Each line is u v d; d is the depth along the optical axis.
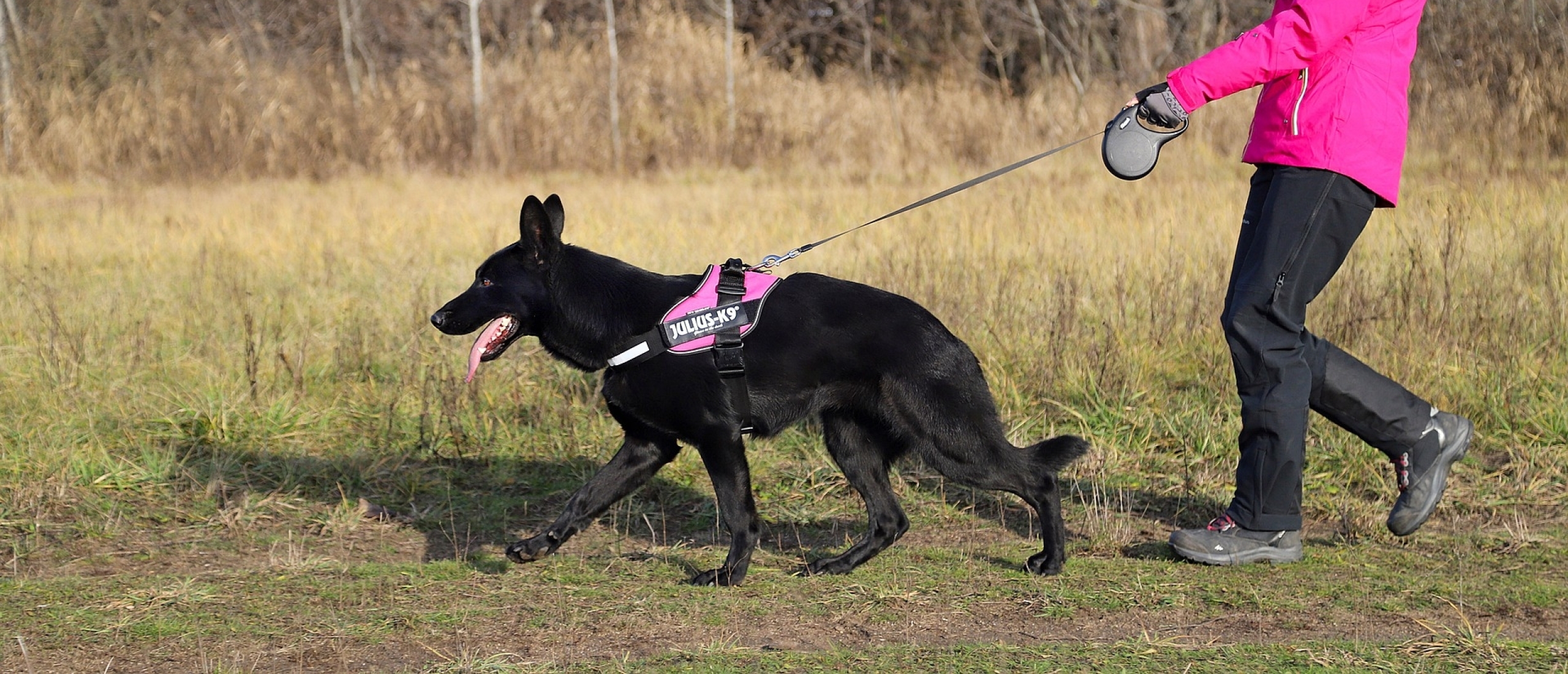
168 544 4.40
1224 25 18.73
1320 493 4.82
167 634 3.45
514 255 3.93
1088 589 3.80
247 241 9.90
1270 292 3.76
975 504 4.81
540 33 19.89
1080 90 17.92
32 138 16.16
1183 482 5.01
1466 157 13.35
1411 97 14.81
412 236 10.22
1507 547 4.17
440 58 18.36
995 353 6.29
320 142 16.94
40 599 3.73
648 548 4.41
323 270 8.63
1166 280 7.17
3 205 12.31
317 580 3.95
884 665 3.15
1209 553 3.97
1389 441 3.99
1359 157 3.63
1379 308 6.42
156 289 8.04
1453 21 14.88
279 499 4.86
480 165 16.69
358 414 5.80
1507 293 6.72
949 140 16.75
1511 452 5.04
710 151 17.16
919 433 3.80
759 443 5.39
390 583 3.93
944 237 9.05
